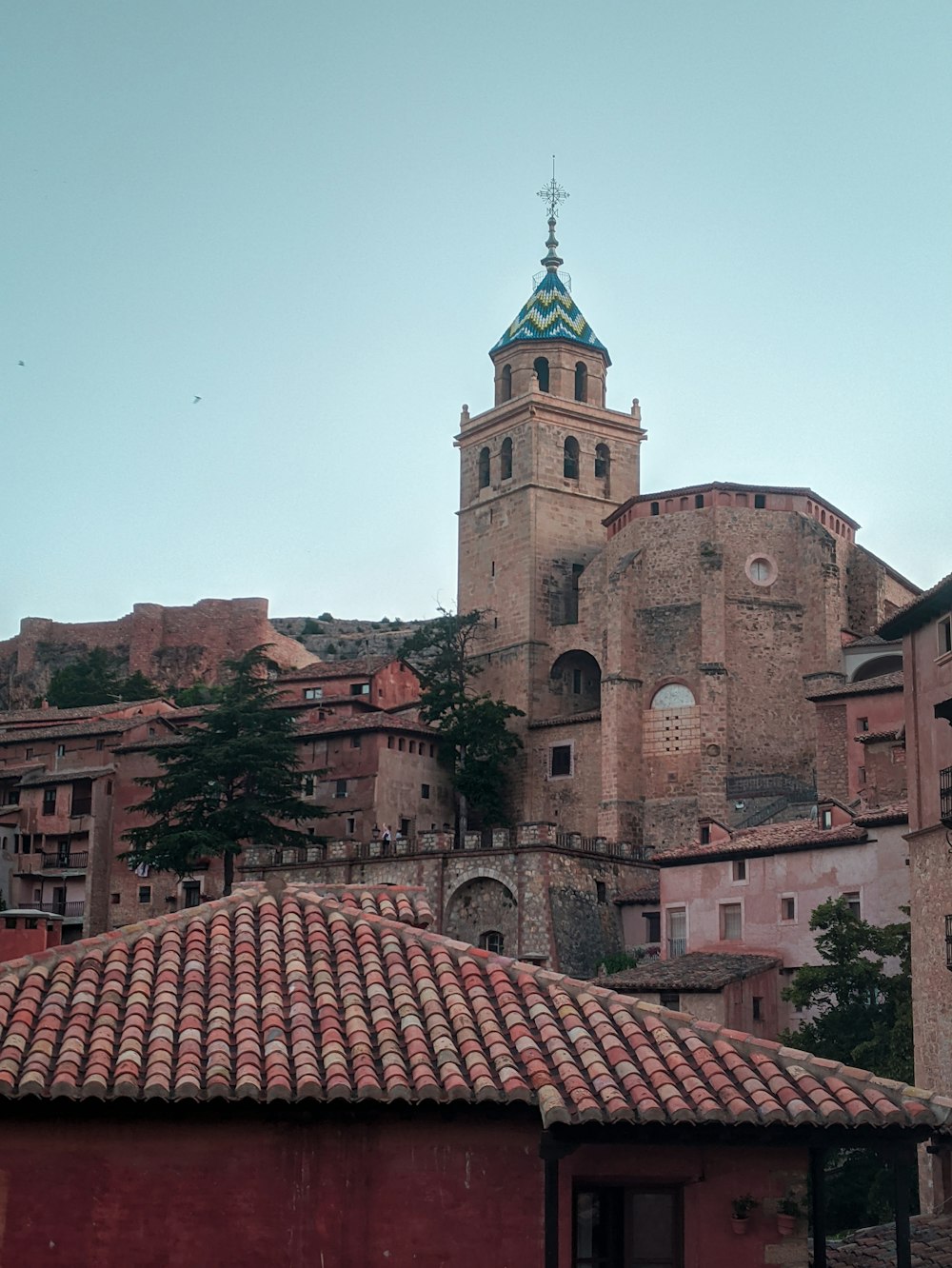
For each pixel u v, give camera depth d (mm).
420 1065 21312
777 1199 22422
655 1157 22297
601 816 99938
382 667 114188
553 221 123750
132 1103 20922
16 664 186375
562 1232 21797
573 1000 23359
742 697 99250
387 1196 21469
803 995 59125
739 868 69312
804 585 101000
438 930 83562
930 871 46062
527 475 113875
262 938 24453
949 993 44375
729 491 102312
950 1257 28844
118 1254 21000
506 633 112438
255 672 153500
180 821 92938
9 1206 21016
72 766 108125
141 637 182375
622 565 102938
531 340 118312
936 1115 21562
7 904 102500
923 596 46219
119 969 23391
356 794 98188
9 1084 20422
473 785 102688
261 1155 21469
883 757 75562
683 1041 22594
